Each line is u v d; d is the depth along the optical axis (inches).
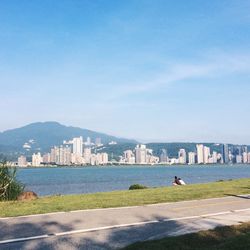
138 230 461.4
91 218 538.6
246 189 957.2
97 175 3919.8
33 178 3250.5
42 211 597.9
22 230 458.6
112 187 1923.0
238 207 652.1
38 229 463.5
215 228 460.1
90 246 386.0
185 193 865.5
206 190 936.3
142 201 721.0
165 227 479.5
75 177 3422.7
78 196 839.7
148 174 3996.1
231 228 458.9
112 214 574.6
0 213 577.9
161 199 751.7
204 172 4446.4
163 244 381.7
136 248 368.5
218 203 701.3
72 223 501.0
